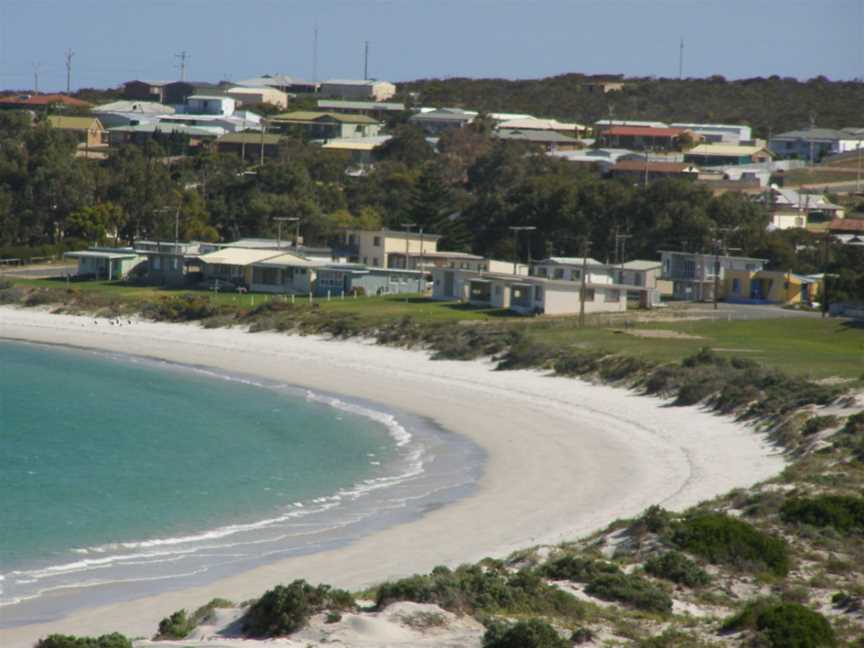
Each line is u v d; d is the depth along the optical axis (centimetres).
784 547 8625
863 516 9250
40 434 14588
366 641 6675
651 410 15188
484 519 10462
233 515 10794
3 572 8988
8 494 11538
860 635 7188
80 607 8175
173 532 10219
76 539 9975
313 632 6806
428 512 10756
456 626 6969
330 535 10050
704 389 15425
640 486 11550
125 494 11619
